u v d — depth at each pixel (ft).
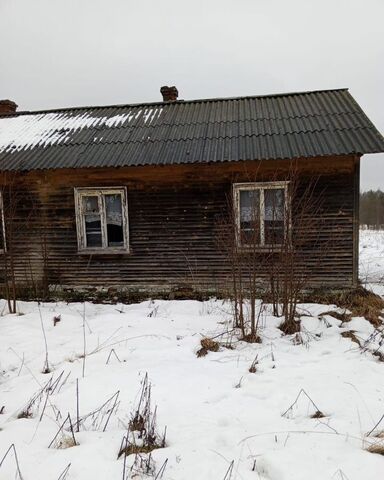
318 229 27.02
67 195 29.55
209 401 12.75
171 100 40.45
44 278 30.27
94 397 12.97
